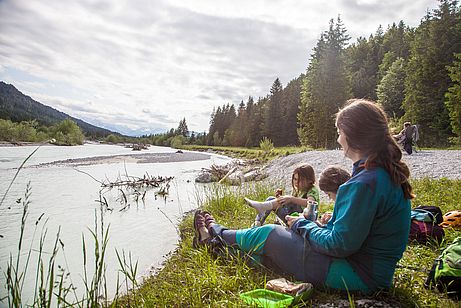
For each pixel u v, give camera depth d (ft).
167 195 37.99
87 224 23.75
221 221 20.38
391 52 196.34
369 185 8.24
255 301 8.91
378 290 9.08
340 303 8.84
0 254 16.66
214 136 356.18
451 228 15.43
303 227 9.83
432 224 14.39
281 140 234.58
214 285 10.83
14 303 6.91
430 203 22.02
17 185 42.96
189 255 14.73
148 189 43.45
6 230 21.49
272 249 10.43
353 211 8.29
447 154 55.62
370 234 8.69
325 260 9.36
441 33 112.47
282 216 15.37
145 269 15.17
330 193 12.21
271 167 65.41
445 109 105.91
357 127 8.56
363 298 9.04
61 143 203.41
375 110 8.65
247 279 10.85
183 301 10.39
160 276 13.52
